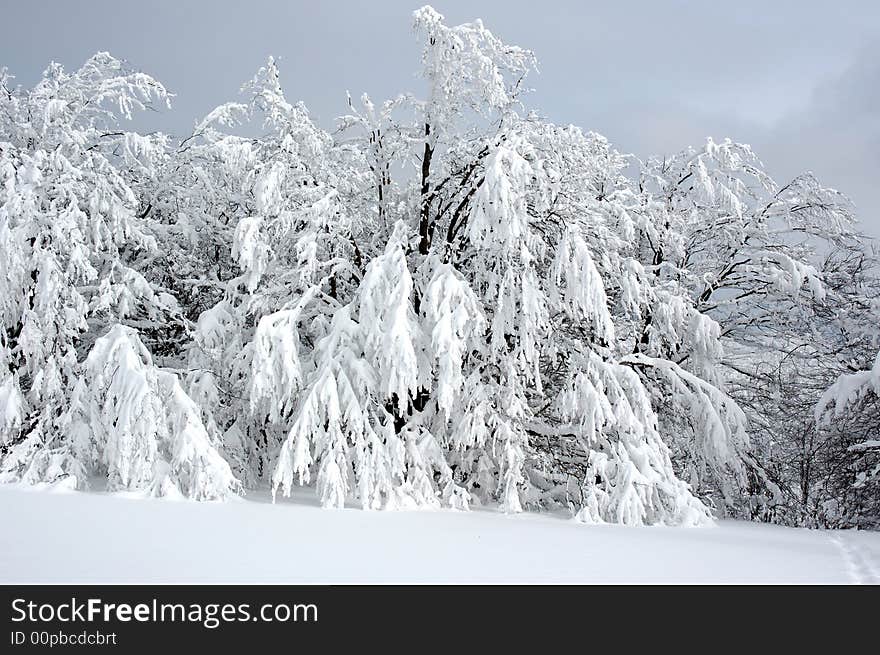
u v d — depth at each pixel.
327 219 15.71
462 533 10.70
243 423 16.89
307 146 16.72
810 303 19.64
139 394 13.80
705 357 18.39
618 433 15.57
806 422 20.44
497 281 15.63
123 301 16.14
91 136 18.06
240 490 14.78
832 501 21.34
